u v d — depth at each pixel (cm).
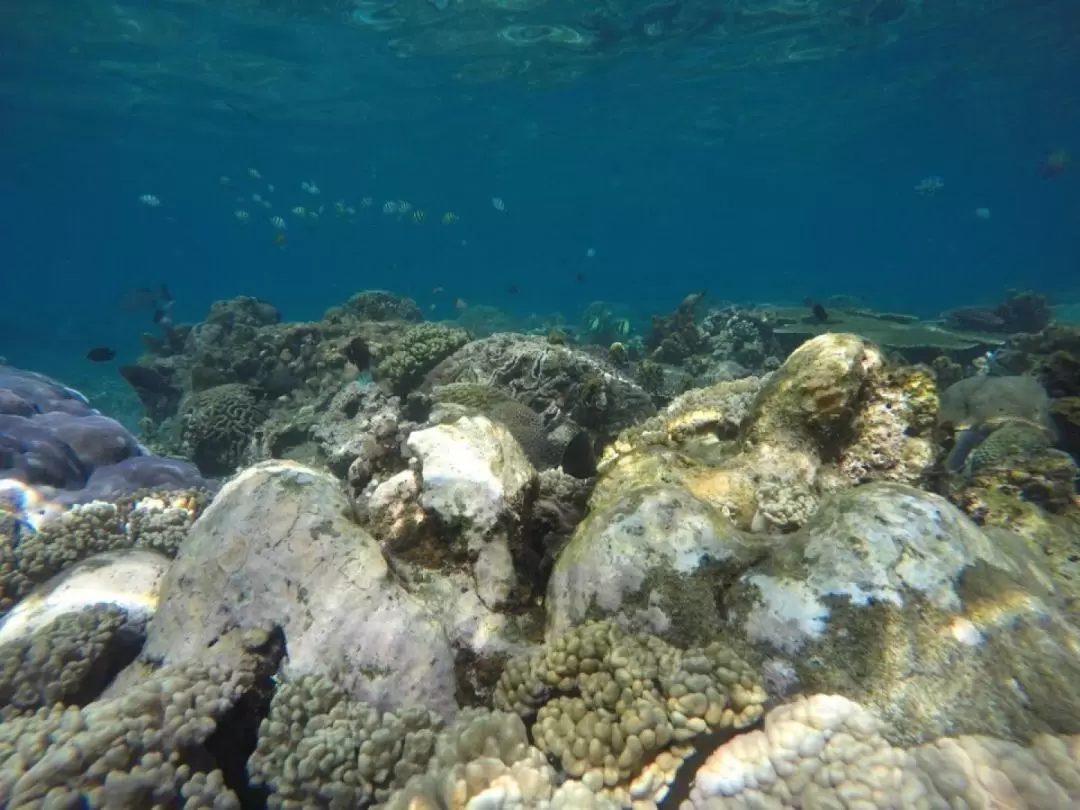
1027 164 9838
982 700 238
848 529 285
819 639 262
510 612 343
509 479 376
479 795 229
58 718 261
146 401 1375
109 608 368
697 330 1576
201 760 266
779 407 402
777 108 4212
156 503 562
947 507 292
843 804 221
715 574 297
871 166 8731
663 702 261
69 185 7594
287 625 311
